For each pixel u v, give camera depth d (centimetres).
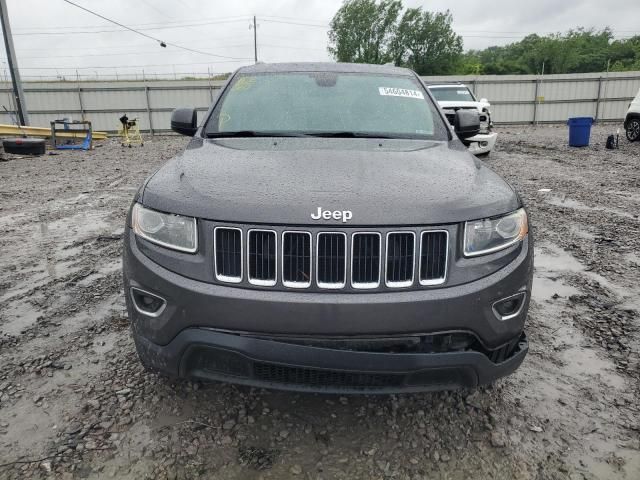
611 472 214
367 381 208
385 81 362
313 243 198
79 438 229
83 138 1969
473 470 215
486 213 213
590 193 816
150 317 215
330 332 197
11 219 665
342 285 199
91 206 749
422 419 247
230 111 332
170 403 255
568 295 405
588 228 604
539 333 340
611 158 1282
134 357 300
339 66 379
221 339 202
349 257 198
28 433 233
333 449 225
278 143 288
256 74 368
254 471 212
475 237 209
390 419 246
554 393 271
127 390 266
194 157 266
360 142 293
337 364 198
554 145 1662
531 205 731
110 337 327
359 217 199
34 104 2823
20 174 1117
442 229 204
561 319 361
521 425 244
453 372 211
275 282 200
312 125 317
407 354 200
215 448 224
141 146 1995
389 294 199
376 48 5694
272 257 201
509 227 221
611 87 2964
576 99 2991
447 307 200
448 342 207
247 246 201
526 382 281
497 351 221
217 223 204
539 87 2978
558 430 241
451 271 205
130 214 234
